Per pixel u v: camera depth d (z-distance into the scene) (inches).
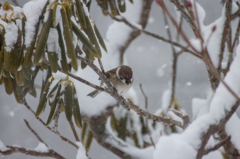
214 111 118.3
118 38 150.5
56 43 120.0
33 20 120.6
